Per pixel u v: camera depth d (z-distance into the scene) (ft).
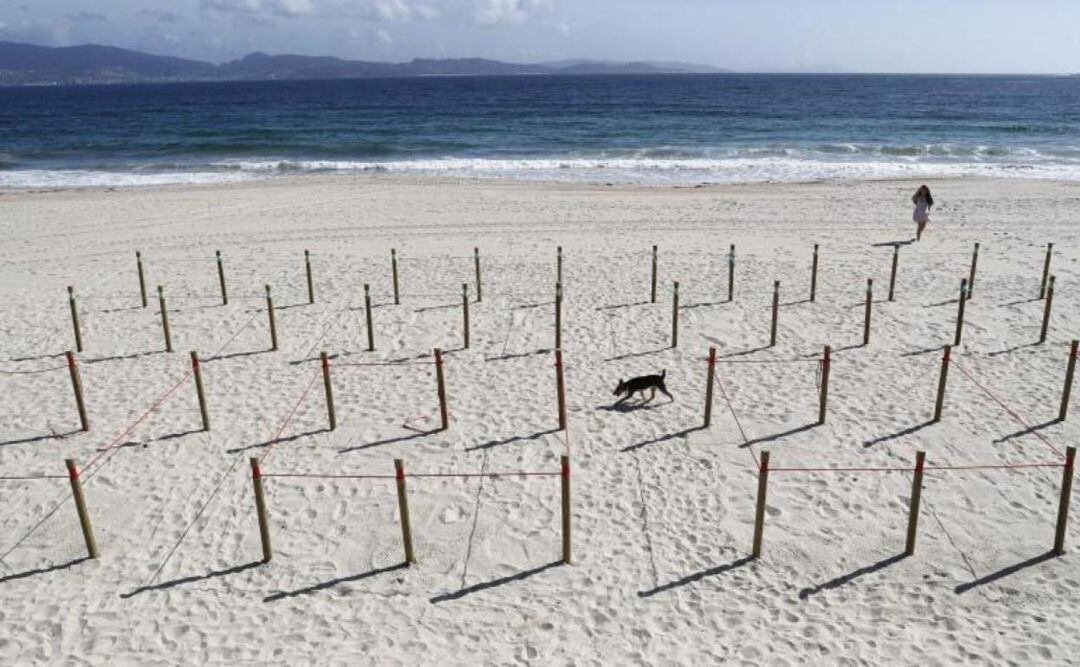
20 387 42.96
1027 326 49.96
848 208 87.86
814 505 31.27
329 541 29.60
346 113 301.22
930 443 35.70
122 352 47.88
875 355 45.78
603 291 58.13
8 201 97.76
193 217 86.69
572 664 23.56
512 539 29.58
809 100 379.96
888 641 24.25
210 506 31.83
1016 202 90.17
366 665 23.63
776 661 23.49
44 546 29.48
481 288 58.70
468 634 24.89
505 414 39.17
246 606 26.27
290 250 71.51
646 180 116.37
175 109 361.51
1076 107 319.06
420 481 33.40
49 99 553.64
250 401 40.96
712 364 36.45
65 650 24.40
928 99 390.42
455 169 130.11
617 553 28.68
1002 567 27.53
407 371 44.60
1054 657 23.36
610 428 37.60
